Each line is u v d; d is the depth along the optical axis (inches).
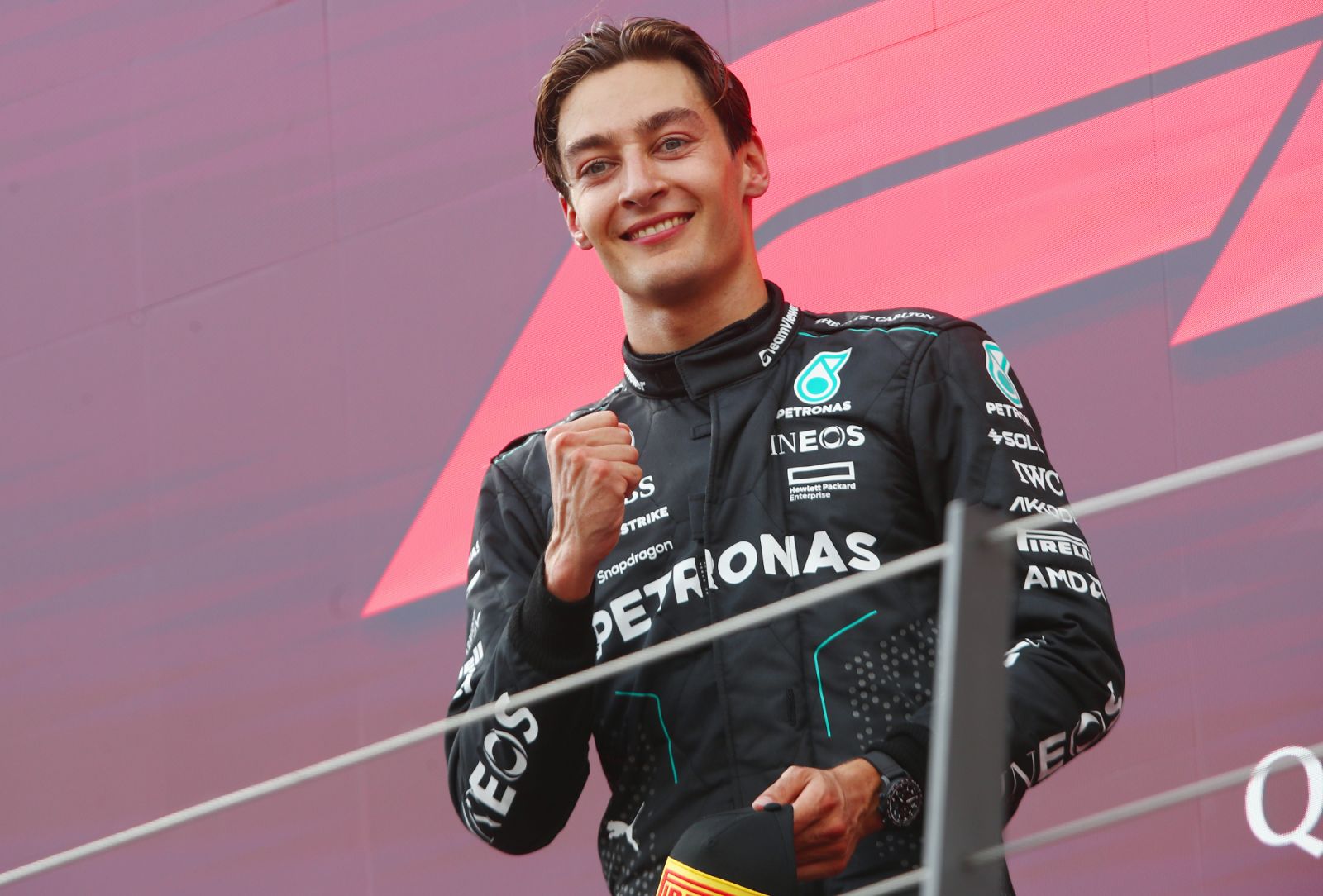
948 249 335.3
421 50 393.7
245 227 408.5
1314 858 286.5
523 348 374.6
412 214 390.0
